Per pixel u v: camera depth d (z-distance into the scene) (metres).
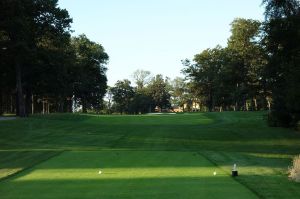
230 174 16.28
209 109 118.19
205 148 32.31
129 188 13.31
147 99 156.50
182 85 147.75
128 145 33.16
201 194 12.34
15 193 12.75
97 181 14.64
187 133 41.22
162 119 59.19
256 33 92.94
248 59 94.12
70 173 16.61
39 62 59.34
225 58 103.81
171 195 12.19
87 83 104.50
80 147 31.50
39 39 59.66
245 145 34.75
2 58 54.59
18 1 50.72
